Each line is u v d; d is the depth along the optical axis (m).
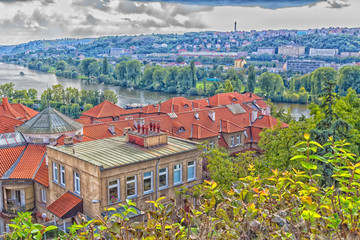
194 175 44.09
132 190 38.53
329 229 9.82
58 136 52.19
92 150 41.59
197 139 66.38
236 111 78.69
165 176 41.12
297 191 11.65
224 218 9.56
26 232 11.35
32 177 46.81
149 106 95.12
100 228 9.86
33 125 52.34
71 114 152.50
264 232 8.67
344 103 62.59
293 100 184.88
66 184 40.72
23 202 47.22
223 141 71.62
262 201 10.94
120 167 36.94
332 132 43.31
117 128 64.19
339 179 10.61
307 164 10.45
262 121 77.50
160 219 9.71
